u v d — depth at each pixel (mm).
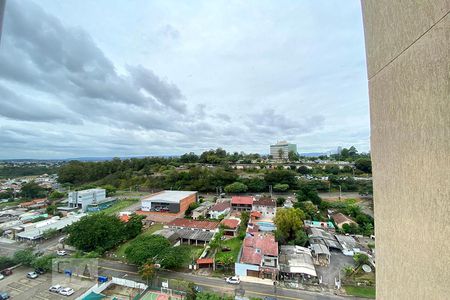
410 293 708
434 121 582
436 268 580
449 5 522
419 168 656
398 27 755
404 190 743
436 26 567
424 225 634
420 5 635
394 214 810
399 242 777
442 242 555
